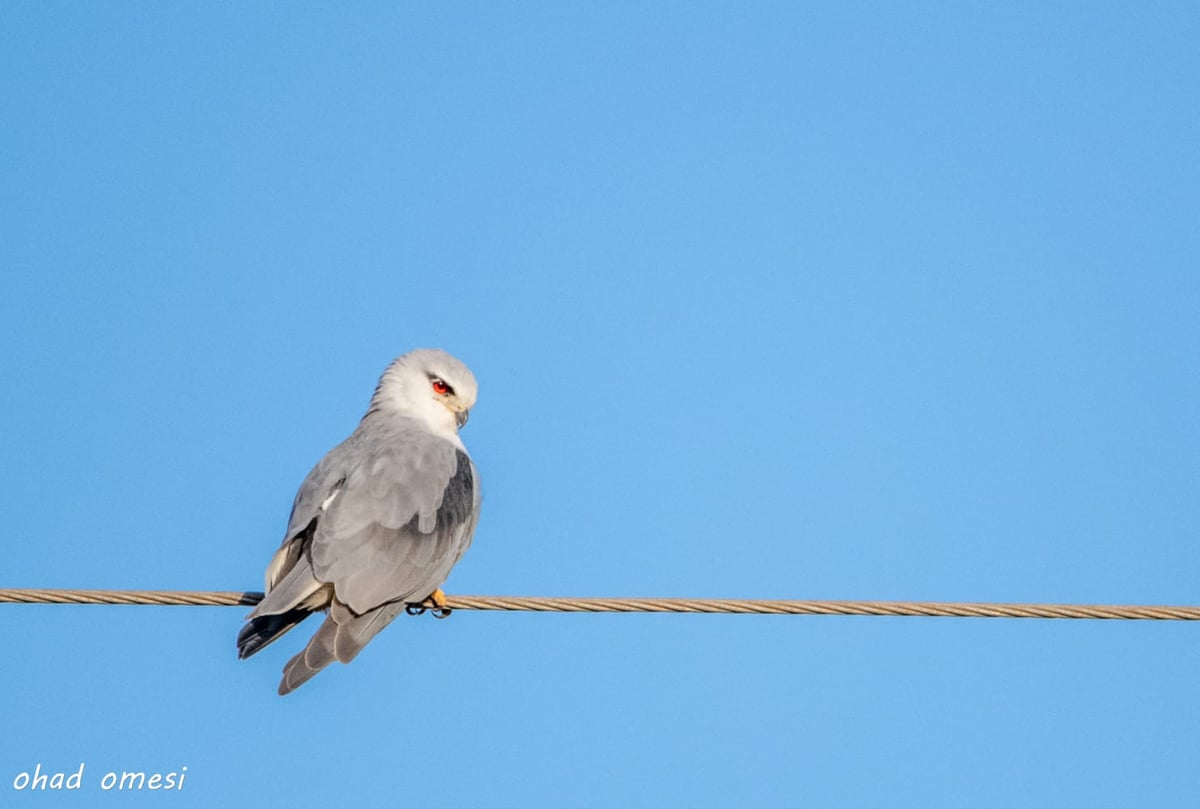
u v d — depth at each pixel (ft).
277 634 35.40
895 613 32.86
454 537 39.14
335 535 36.52
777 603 33.24
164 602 34.50
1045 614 32.48
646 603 33.99
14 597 33.68
